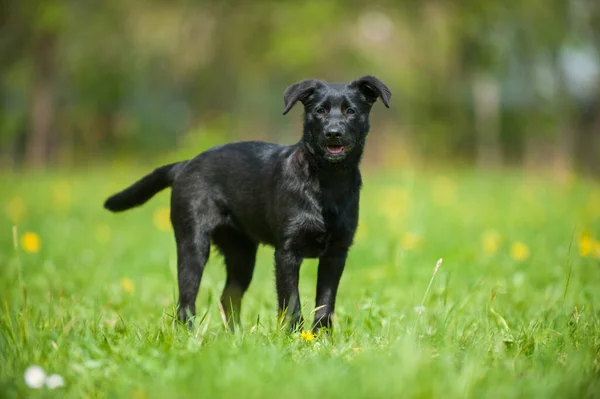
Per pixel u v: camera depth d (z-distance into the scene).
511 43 39.97
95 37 38.34
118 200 8.02
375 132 42.47
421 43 40.38
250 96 43.34
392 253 10.48
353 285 8.95
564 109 39.06
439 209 16.27
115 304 7.71
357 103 6.79
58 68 38.56
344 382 4.46
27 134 38.75
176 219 7.46
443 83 41.94
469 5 38.03
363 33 40.41
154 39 39.97
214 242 7.68
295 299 6.62
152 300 8.30
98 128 42.78
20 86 40.16
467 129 43.34
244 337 5.58
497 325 6.23
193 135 23.69
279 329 5.86
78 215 16.06
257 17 39.09
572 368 4.88
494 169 38.34
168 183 7.84
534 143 42.28
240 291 7.66
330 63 40.72
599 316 6.66
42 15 34.25
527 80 41.41
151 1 38.94
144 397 4.39
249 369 4.65
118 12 38.19
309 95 6.84
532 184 24.52
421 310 5.95
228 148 7.45
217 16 39.34
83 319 6.50
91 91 41.62
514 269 9.66
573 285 8.39
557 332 5.98
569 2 37.09
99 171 30.53
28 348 5.22
